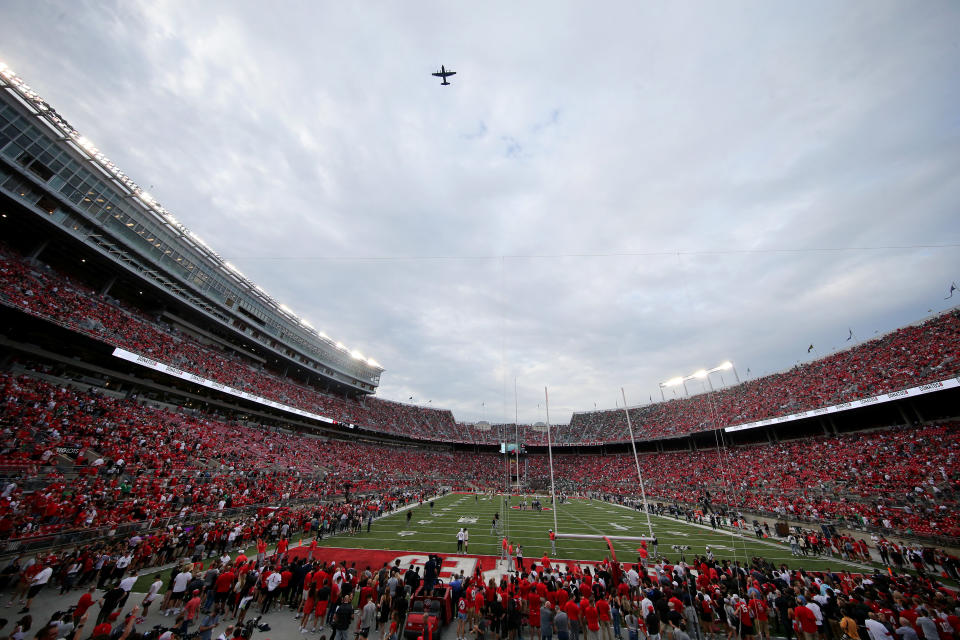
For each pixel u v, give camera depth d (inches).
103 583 530.0
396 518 1338.6
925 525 952.3
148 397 1494.8
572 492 2625.5
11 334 1066.7
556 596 483.5
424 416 3895.2
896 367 1617.9
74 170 1275.8
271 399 1926.7
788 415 1795.0
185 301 1797.5
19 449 799.7
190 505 916.0
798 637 448.5
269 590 505.4
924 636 395.2
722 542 1045.8
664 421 2869.1
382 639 446.0
